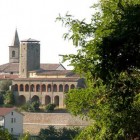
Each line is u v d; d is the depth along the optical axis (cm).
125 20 3734
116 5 4653
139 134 5278
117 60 3719
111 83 4128
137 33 3656
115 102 5156
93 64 4300
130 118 5212
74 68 5409
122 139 5334
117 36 3691
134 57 3681
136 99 4972
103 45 3744
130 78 4456
